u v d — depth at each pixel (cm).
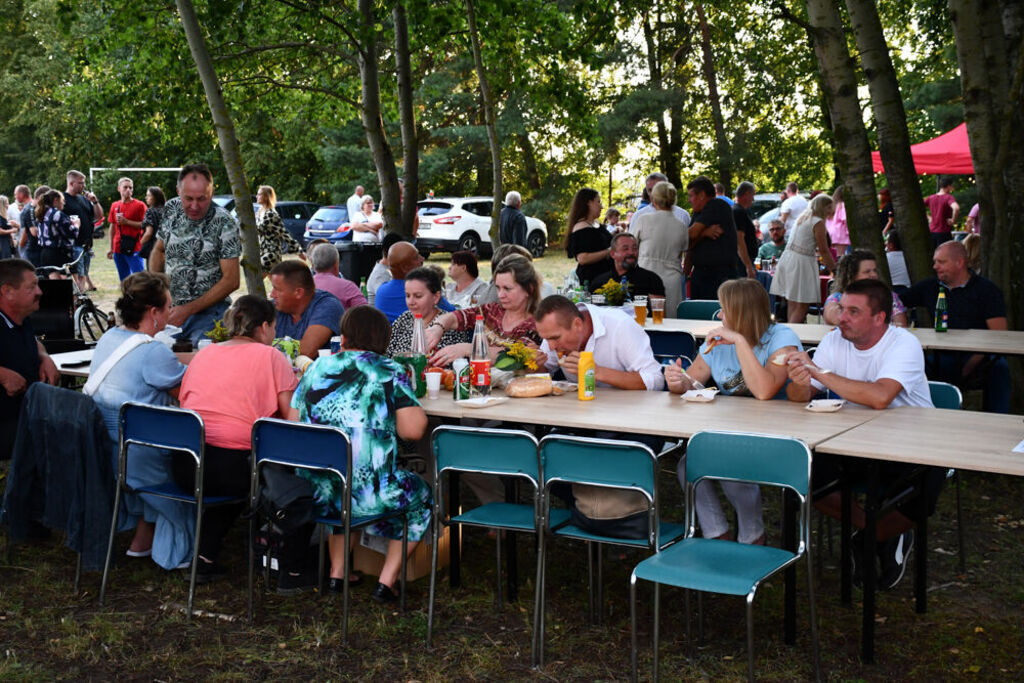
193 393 431
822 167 2545
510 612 412
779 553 340
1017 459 324
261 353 433
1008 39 704
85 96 978
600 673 356
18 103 3547
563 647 378
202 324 593
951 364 632
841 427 377
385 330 416
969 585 429
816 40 685
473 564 466
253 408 426
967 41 677
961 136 1337
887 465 402
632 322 479
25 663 369
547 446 359
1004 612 400
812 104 2495
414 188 968
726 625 393
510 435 365
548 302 459
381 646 382
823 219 986
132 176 3309
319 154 2700
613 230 1524
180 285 591
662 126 2608
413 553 437
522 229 1248
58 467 430
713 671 354
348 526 383
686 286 994
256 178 3212
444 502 405
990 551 468
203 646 384
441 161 2611
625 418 400
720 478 345
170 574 457
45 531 507
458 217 2095
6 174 3694
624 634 388
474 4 950
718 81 2589
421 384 466
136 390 447
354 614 411
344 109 1186
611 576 448
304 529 414
